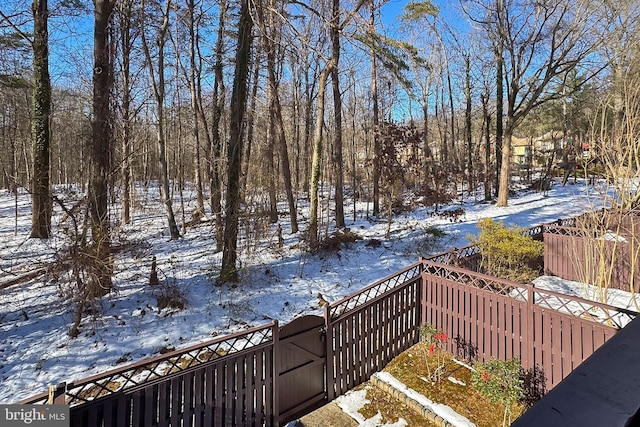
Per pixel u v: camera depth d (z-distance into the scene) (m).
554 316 4.66
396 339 5.95
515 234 7.75
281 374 4.39
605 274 7.00
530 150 30.61
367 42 8.77
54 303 6.61
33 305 6.56
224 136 13.94
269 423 4.24
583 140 23.38
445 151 25.06
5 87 13.70
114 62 8.05
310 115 19.34
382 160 12.40
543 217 14.07
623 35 12.11
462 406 4.62
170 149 25.44
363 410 4.75
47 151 11.22
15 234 12.00
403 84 10.15
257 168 10.86
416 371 5.47
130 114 12.05
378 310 5.65
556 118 26.48
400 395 4.92
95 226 6.18
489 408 4.56
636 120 6.23
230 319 6.62
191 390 3.59
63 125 19.55
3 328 5.85
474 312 5.58
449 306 5.93
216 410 3.75
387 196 13.56
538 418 0.73
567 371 4.53
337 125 12.67
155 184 28.56
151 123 17.25
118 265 8.36
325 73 10.66
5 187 27.11
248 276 8.21
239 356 3.94
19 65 12.27
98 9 6.73
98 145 6.62
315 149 10.65
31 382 4.74
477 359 5.54
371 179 18.77
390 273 8.97
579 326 4.43
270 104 11.23
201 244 11.25
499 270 7.64
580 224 7.73
